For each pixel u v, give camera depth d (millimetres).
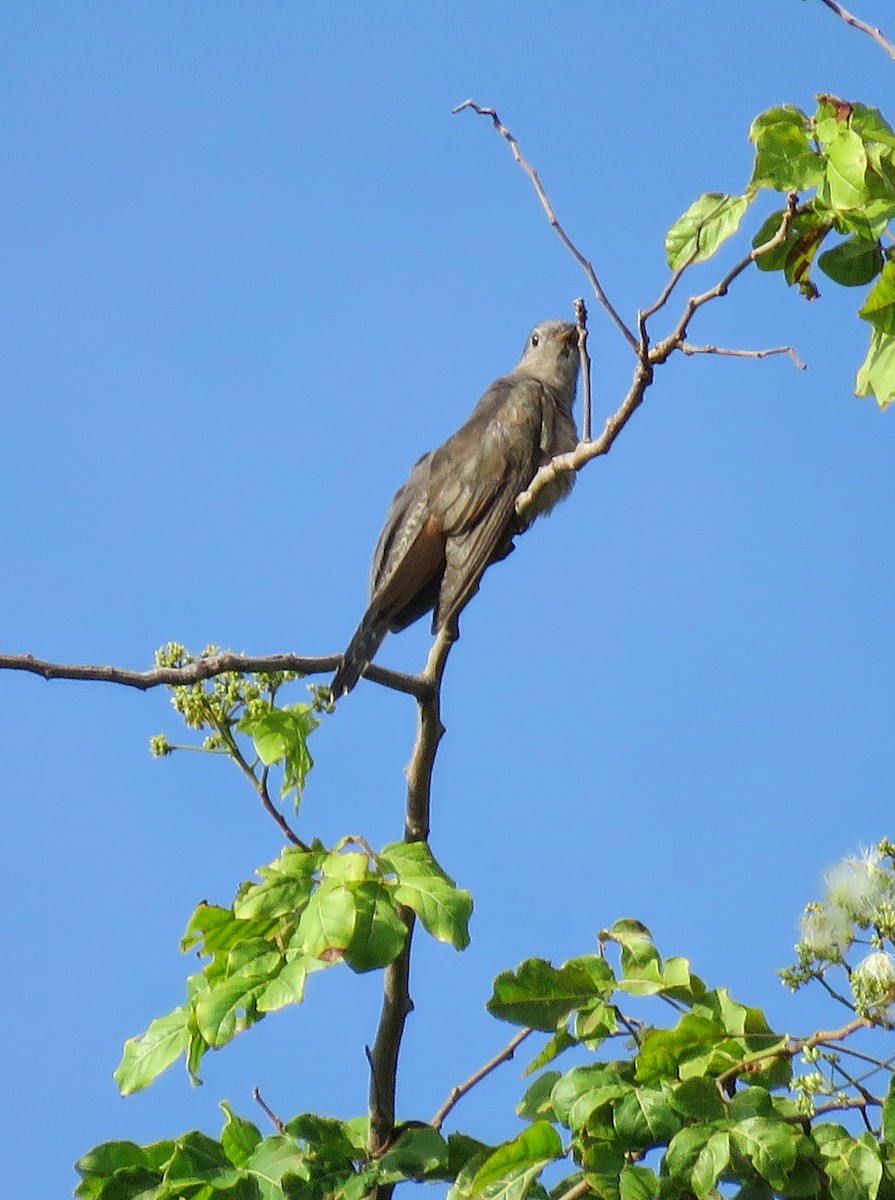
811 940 7426
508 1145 7348
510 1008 7688
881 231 7316
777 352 7816
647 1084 7340
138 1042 7816
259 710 8523
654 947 7977
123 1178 7816
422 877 7066
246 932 7410
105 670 8266
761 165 7414
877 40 7422
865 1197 7078
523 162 8438
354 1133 8445
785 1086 7598
